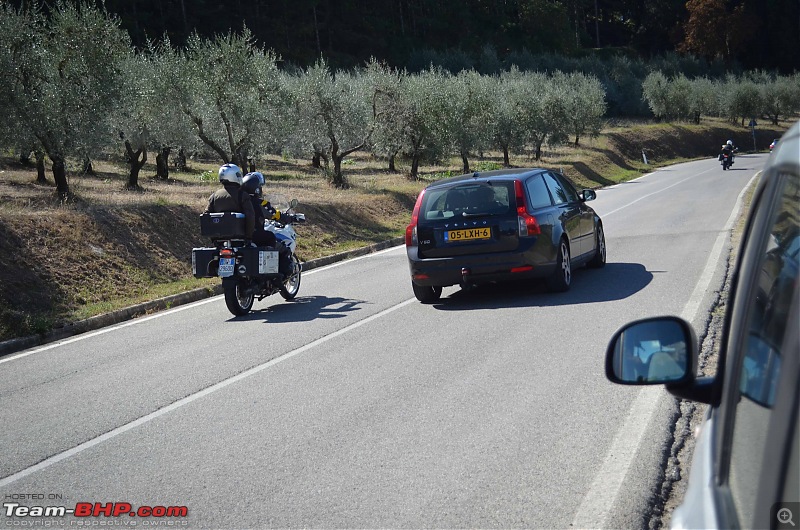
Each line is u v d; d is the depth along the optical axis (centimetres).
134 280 1530
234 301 1145
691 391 237
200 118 2844
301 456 537
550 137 5744
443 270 1091
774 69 13525
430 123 3844
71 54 2258
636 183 4178
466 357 784
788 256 166
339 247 2048
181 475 519
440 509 436
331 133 3212
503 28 12581
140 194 2445
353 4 10712
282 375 771
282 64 8188
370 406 642
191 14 8281
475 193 1101
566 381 670
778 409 136
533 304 1045
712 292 1001
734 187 3072
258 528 429
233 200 1170
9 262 1377
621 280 1168
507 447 526
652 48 14312
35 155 2431
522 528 406
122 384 790
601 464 485
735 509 157
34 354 1015
